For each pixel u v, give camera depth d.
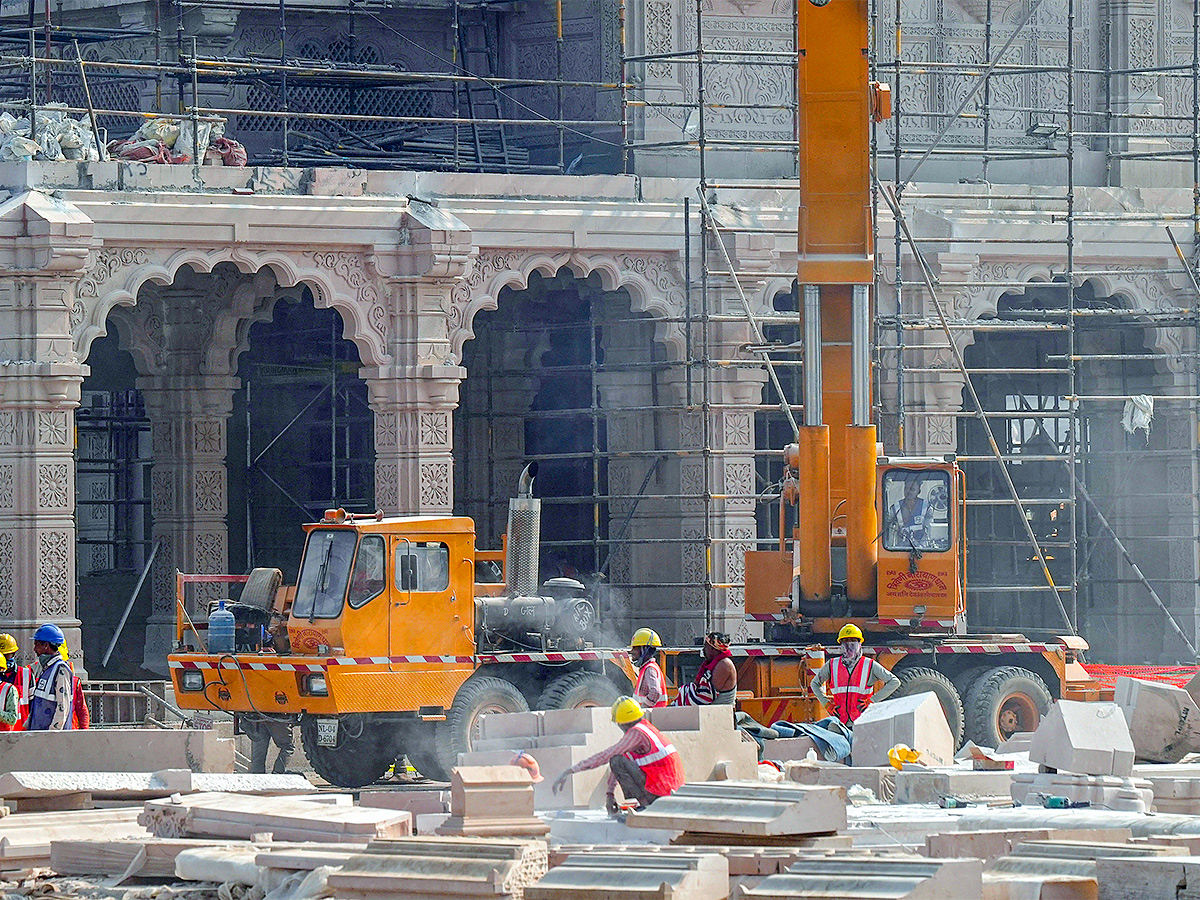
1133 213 96.56
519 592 70.44
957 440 104.94
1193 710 58.19
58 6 98.38
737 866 39.00
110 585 102.38
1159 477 99.50
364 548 65.88
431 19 100.75
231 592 92.75
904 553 71.31
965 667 73.12
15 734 51.56
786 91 97.19
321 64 91.12
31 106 80.12
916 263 91.75
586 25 97.19
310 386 100.81
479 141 97.31
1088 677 73.50
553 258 86.12
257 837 43.31
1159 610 99.88
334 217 81.75
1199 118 94.62
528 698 69.00
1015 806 49.75
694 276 88.00
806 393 71.69
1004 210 94.38
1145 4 103.50
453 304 84.25
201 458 92.25
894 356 92.00
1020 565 104.81
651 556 92.38
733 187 88.75
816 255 71.31
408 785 68.75
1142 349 101.12
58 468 77.12
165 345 92.19
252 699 65.75
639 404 92.12
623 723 47.22
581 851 39.25
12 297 76.62
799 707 70.06
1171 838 40.97
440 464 83.50
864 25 71.38
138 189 79.00
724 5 95.88
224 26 96.31
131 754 52.28
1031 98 102.75
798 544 71.88
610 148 95.19
